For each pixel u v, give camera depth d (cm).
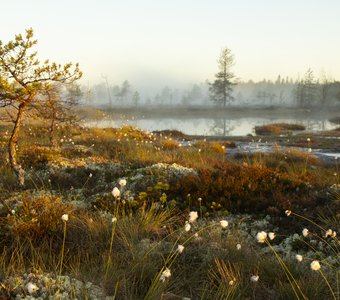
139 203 791
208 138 3272
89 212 734
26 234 577
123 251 543
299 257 427
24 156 1264
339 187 938
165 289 445
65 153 1402
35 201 711
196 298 445
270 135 3741
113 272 457
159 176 994
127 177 1048
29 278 410
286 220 756
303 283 452
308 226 718
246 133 4356
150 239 614
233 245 571
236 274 472
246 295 449
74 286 406
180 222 713
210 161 1402
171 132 3512
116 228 618
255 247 627
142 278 467
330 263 546
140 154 1462
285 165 1478
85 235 599
